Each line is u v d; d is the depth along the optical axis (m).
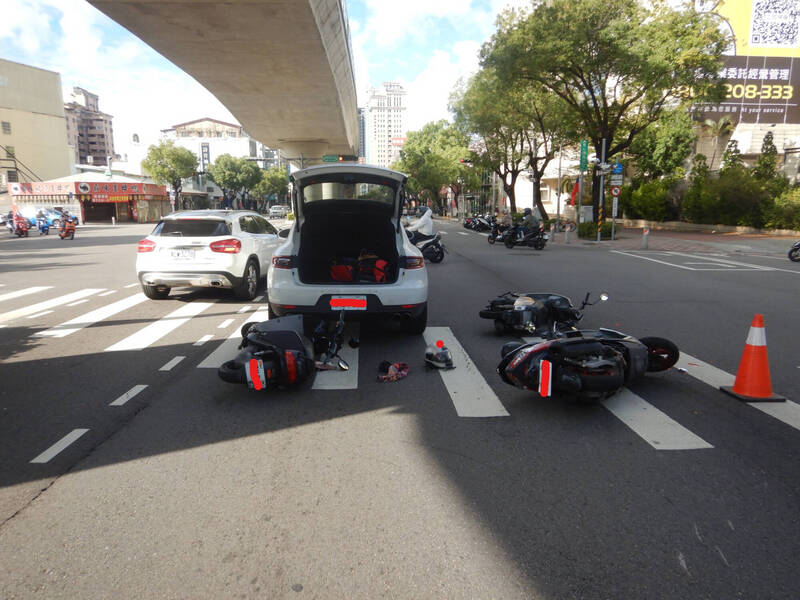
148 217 61.09
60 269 14.07
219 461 3.40
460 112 37.22
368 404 4.39
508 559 2.43
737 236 28.62
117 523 2.73
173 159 63.00
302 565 2.40
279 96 26.83
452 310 8.41
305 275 6.28
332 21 18.75
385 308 5.95
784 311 8.31
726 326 7.25
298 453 3.51
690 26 24.11
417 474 3.22
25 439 3.74
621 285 11.15
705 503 2.88
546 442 3.65
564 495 2.97
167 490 3.05
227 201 88.19
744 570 2.34
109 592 2.24
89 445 3.64
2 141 64.06
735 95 39.31
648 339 5.01
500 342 6.37
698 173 36.03
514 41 23.89
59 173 71.25
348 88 29.34
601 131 26.44
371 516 2.78
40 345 6.30
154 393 4.66
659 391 4.67
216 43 18.44
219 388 4.79
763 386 4.45
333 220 7.00
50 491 3.05
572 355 4.09
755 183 30.78
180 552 2.50
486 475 3.21
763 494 2.97
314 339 5.57
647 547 2.51
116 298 9.52
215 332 6.91
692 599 2.17
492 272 13.38
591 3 22.30
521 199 59.53
